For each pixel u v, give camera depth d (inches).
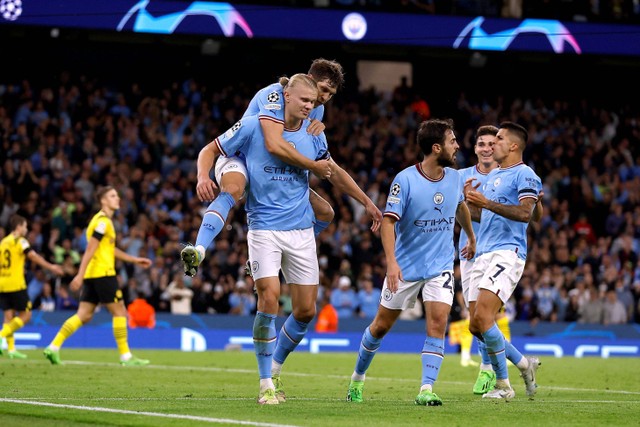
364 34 1349.7
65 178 1385.3
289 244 444.8
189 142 1517.0
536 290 1334.9
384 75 1768.0
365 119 1630.2
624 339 1280.8
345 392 560.4
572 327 1285.7
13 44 1596.9
